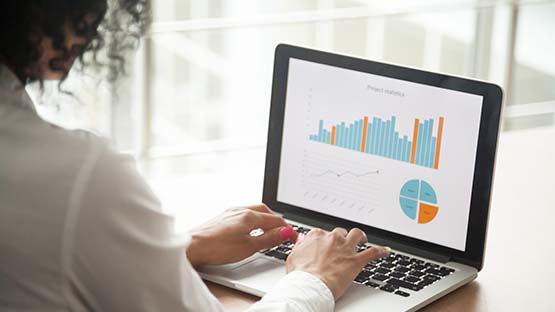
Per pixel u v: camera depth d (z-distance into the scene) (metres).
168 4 6.39
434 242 1.40
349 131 1.46
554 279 1.36
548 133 1.96
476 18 3.62
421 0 3.57
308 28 5.30
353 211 1.46
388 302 1.24
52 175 0.87
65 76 0.92
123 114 2.44
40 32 0.86
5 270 0.87
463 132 1.36
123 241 0.89
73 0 0.85
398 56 4.88
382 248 1.31
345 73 1.45
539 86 3.73
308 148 1.50
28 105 0.90
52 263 0.87
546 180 1.71
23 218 0.86
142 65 2.90
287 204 1.52
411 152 1.40
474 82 1.34
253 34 6.12
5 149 0.88
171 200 1.62
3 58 0.88
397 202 1.42
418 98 1.39
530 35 3.65
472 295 1.31
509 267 1.39
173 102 6.24
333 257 1.24
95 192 0.87
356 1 5.41
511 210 1.59
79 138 0.89
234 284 1.30
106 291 0.90
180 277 0.95
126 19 0.96
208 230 1.35
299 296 1.14
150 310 0.92
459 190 1.37
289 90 1.50
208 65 6.28
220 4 6.52
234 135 6.14
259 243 1.36
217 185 1.70
